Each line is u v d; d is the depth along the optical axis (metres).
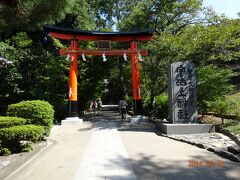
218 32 15.08
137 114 18.89
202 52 15.88
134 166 7.52
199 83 14.38
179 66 13.73
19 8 9.50
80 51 19.02
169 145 10.20
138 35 19.14
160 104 18.77
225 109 12.82
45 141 10.85
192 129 12.40
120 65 26.17
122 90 29.75
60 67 20.64
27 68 20.64
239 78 19.70
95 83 25.39
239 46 16.36
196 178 6.45
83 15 24.72
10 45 21.41
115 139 11.61
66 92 22.16
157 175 6.72
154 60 17.84
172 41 16.36
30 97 20.48
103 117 23.33
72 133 13.99
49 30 18.45
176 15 21.58
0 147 8.64
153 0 21.58
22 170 7.55
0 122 9.18
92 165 7.65
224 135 11.36
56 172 7.15
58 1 10.44
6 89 19.78
